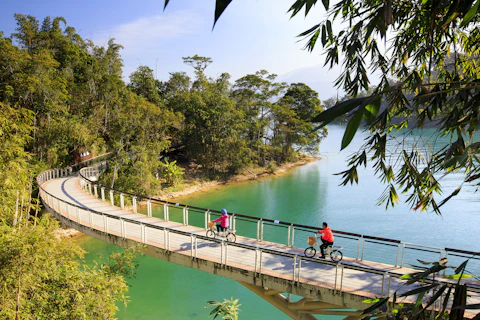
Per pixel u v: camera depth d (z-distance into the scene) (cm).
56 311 898
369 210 2966
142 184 3331
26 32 3938
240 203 3422
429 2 326
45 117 3148
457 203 2941
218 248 1186
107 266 1238
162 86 5700
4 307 791
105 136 4003
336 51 507
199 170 4572
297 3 280
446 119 394
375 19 304
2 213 1145
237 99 5550
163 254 1181
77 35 4750
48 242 891
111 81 3847
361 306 839
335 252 1147
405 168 504
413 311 293
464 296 249
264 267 1023
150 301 1628
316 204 3241
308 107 5925
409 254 2009
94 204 1852
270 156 5375
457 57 571
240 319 1490
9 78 2998
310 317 989
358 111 175
